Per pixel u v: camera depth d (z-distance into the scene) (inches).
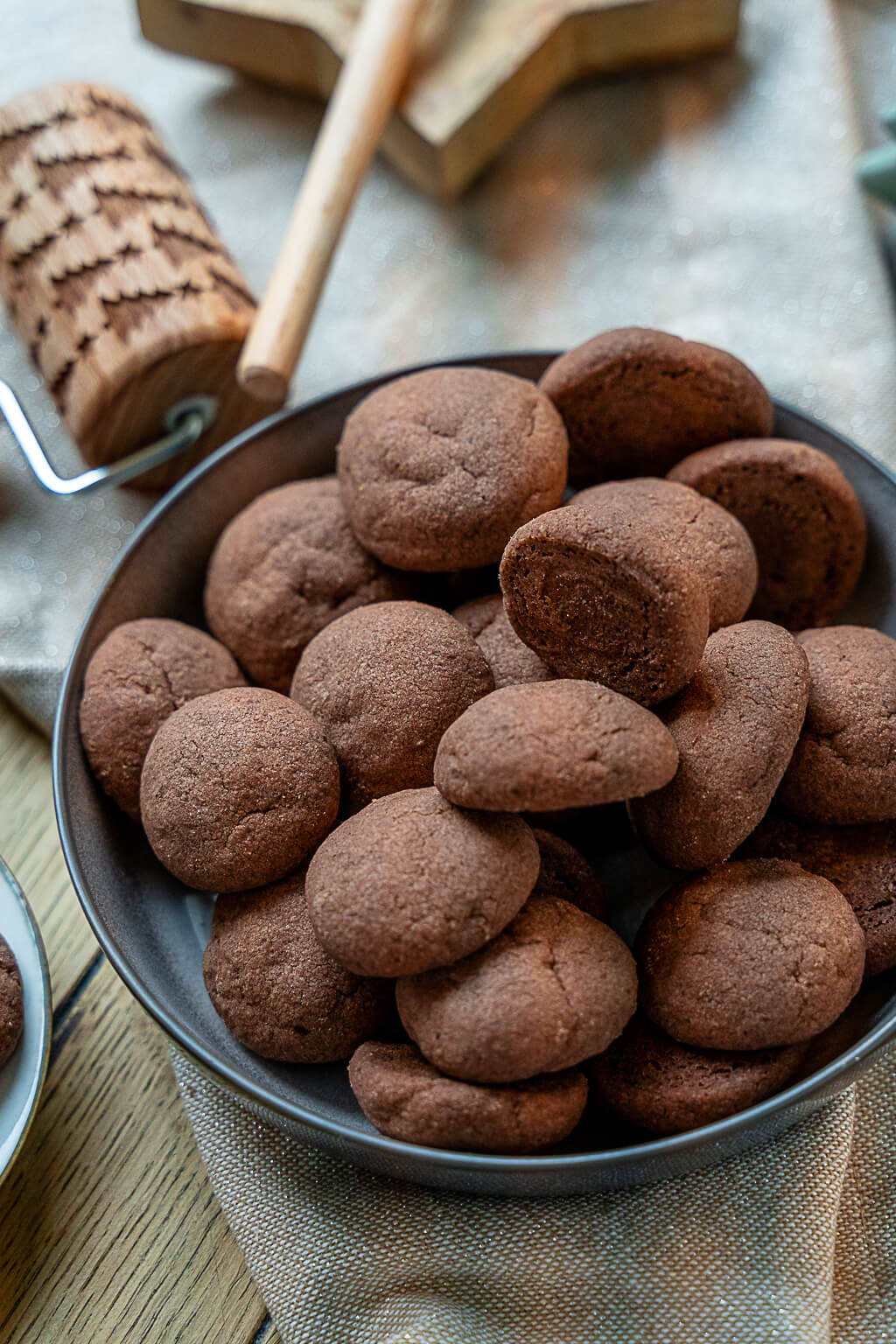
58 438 19.3
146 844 15.4
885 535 15.8
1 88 22.3
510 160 21.1
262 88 22.0
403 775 14.4
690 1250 13.9
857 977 13.4
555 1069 13.0
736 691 13.9
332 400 16.6
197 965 15.0
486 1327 13.7
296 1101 14.0
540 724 12.9
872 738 14.1
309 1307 13.8
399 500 15.1
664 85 21.3
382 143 20.8
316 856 13.7
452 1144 13.0
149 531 16.0
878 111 21.6
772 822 14.6
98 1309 14.3
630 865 15.2
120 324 17.3
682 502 15.1
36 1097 14.2
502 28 20.2
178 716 14.6
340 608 15.8
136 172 18.3
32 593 18.3
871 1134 14.8
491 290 20.2
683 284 20.0
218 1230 14.6
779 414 16.2
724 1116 13.3
